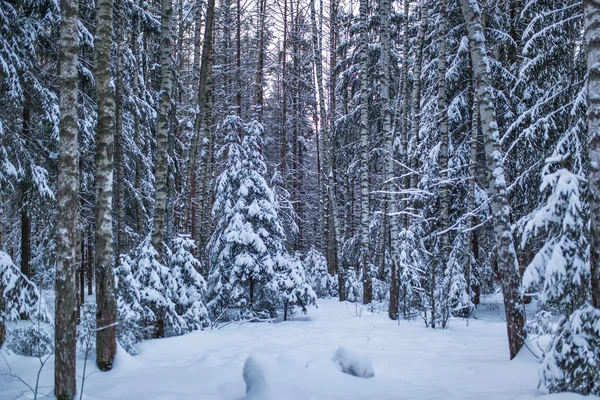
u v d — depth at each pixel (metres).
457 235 13.23
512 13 13.47
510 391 5.10
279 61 21.86
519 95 11.98
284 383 4.65
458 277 11.53
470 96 13.54
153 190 16.31
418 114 13.77
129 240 14.32
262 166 15.11
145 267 9.00
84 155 12.34
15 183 10.02
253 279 12.38
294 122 23.30
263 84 20.14
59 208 5.25
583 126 8.23
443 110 11.91
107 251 6.57
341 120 20.52
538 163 9.18
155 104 16.38
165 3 9.95
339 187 25.28
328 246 22.08
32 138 11.23
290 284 12.02
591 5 4.98
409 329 10.10
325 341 8.61
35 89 10.60
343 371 5.98
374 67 19.22
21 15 10.52
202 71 12.93
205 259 14.95
